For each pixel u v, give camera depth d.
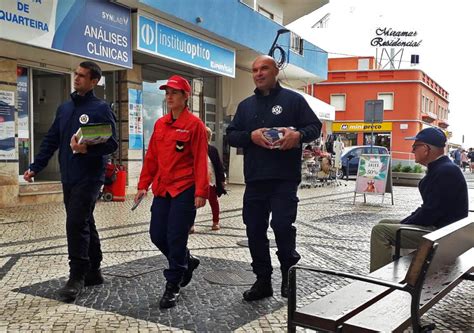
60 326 3.83
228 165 18.55
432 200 4.48
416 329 2.80
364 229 8.62
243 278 5.21
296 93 4.48
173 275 4.32
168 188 4.34
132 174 13.65
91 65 4.56
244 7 15.28
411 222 4.64
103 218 9.21
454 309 4.40
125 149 13.50
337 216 10.26
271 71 4.43
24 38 8.68
